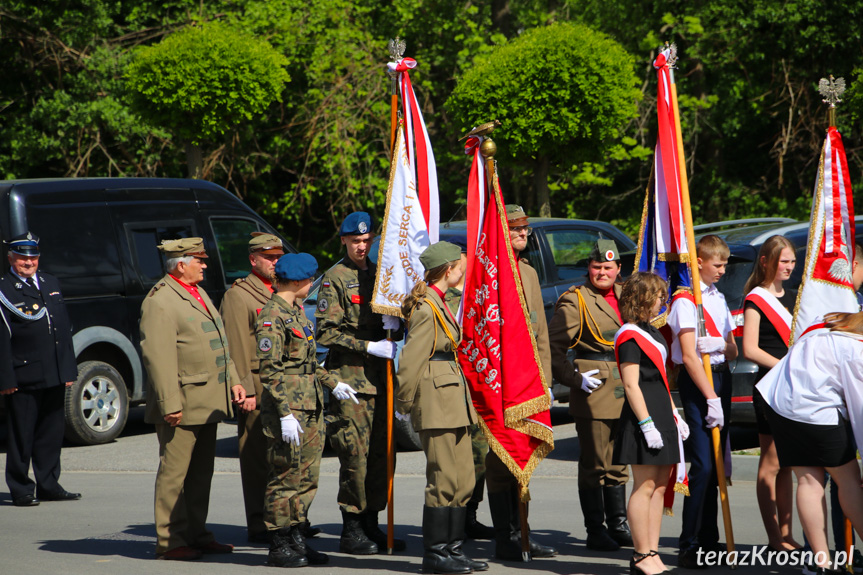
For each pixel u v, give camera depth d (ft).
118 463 78.84
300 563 46.93
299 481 47.47
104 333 85.51
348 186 152.87
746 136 180.45
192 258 50.62
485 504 62.95
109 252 86.58
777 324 47.73
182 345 49.32
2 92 163.32
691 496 45.70
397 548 50.85
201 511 50.24
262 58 122.01
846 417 41.96
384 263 51.01
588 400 50.19
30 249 65.51
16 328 63.72
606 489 51.52
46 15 154.61
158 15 168.86
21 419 63.52
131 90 122.62
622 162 171.53
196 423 48.96
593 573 45.24
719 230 83.61
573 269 85.71
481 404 47.62
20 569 46.57
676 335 46.21
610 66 113.91
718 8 157.79
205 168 158.40
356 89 152.87
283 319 47.26
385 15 171.42
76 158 159.12
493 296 47.67
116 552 50.24
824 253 48.83
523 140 113.19
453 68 169.27
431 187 54.24
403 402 44.75
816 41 154.61
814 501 42.22
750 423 68.08
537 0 186.39
